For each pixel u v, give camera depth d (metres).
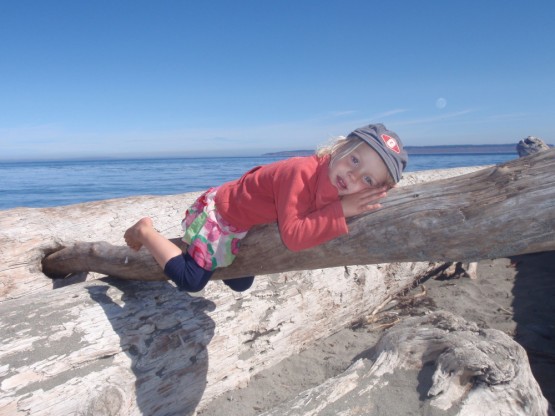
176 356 3.15
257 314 3.78
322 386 2.81
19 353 2.60
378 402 2.64
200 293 3.63
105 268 3.58
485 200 2.10
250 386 3.61
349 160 2.26
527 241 2.03
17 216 4.38
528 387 2.67
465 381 2.69
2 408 2.34
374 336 4.48
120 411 2.65
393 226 2.30
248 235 2.81
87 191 32.91
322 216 2.31
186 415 3.23
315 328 4.29
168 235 5.14
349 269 4.71
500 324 4.65
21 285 4.13
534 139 12.04
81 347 2.77
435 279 6.31
